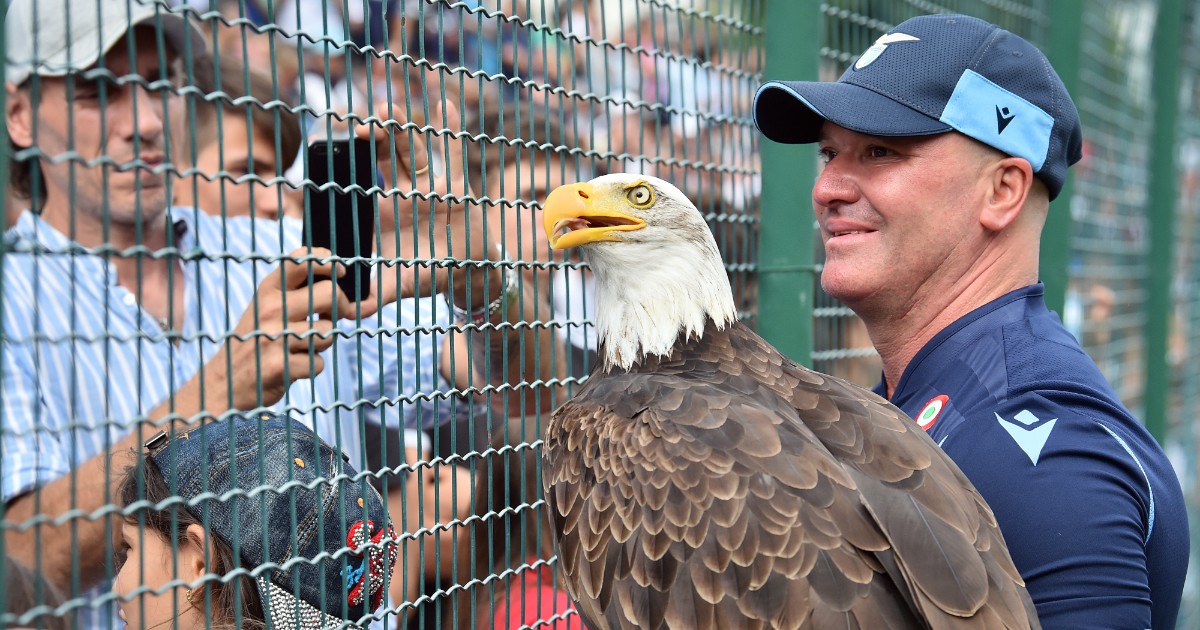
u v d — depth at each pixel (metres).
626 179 2.91
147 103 2.77
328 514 2.24
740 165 3.34
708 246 2.95
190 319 3.00
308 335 1.87
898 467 2.39
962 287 2.87
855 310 3.05
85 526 2.13
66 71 1.51
